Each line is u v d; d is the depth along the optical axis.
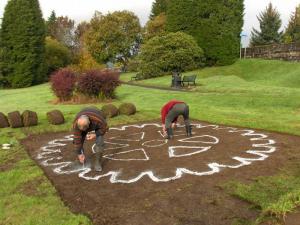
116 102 19.05
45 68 43.53
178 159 8.27
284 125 11.66
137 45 57.38
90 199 6.24
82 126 7.16
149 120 13.61
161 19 53.72
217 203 5.81
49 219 5.43
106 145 9.91
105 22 53.97
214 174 7.17
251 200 5.80
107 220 5.43
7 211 5.81
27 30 41.00
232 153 8.60
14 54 40.91
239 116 13.68
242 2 43.28
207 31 40.72
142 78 37.84
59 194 6.50
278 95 18.92
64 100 20.33
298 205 5.02
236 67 39.53
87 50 54.50
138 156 8.66
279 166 7.55
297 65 36.44
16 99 24.92
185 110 10.02
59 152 9.49
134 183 6.91
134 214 5.58
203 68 40.56
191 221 5.27
